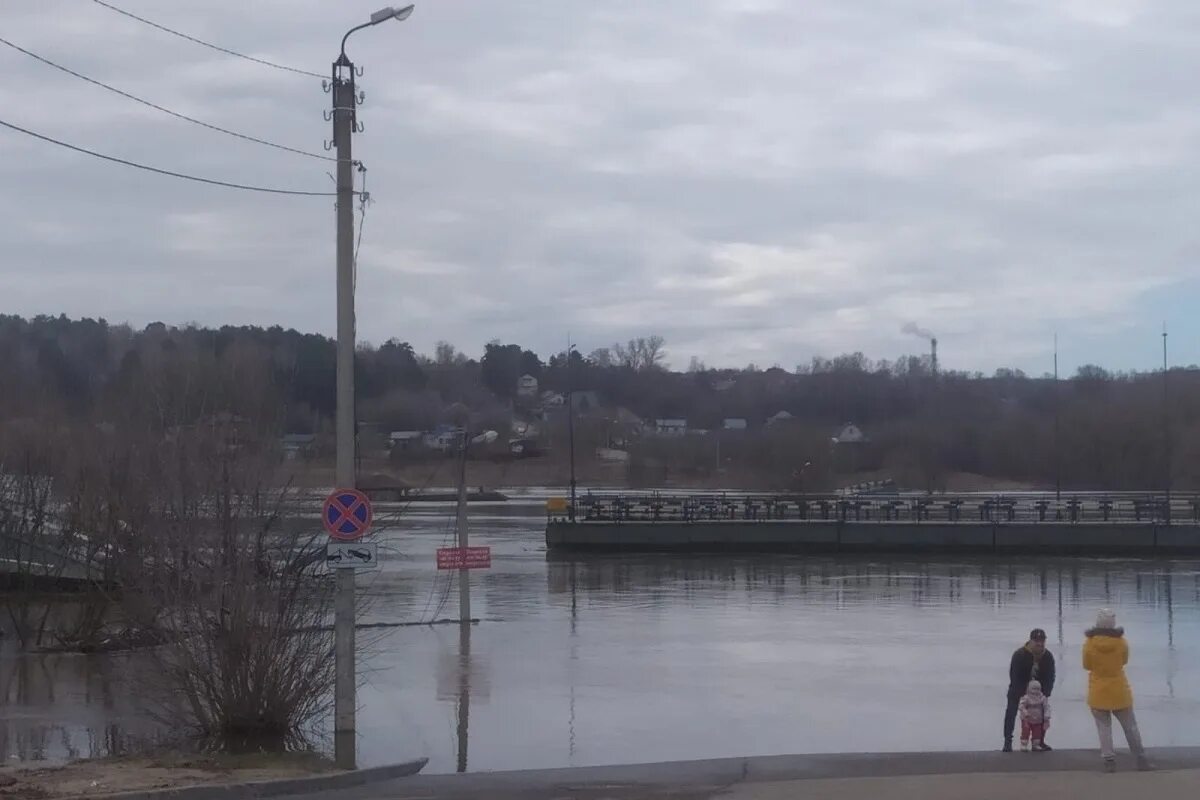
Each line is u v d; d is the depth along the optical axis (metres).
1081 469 96.69
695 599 34.88
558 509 57.72
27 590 27.47
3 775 12.88
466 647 25.38
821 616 30.81
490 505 82.88
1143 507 58.50
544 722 17.84
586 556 50.91
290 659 16.28
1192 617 30.55
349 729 14.02
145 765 13.71
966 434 102.81
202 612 16.08
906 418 111.88
